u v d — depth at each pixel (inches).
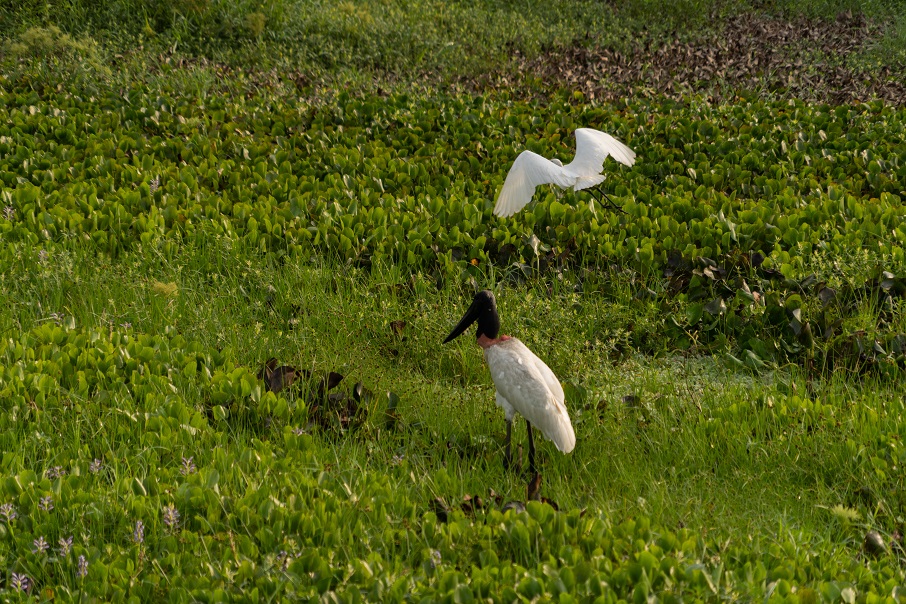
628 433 388.8
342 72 975.0
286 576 272.4
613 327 493.4
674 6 1262.3
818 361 460.8
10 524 300.0
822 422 383.9
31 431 358.3
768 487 350.0
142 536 288.0
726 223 581.0
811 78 960.9
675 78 965.2
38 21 978.1
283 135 759.1
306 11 1093.1
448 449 379.2
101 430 358.6
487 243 570.6
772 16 1263.5
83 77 851.4
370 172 676.1
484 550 290.7
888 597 266.4
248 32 1026.1
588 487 353.7
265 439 379.2
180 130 751.1
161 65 915.4
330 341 478.3
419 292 515.2
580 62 1037.2
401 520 310.3
